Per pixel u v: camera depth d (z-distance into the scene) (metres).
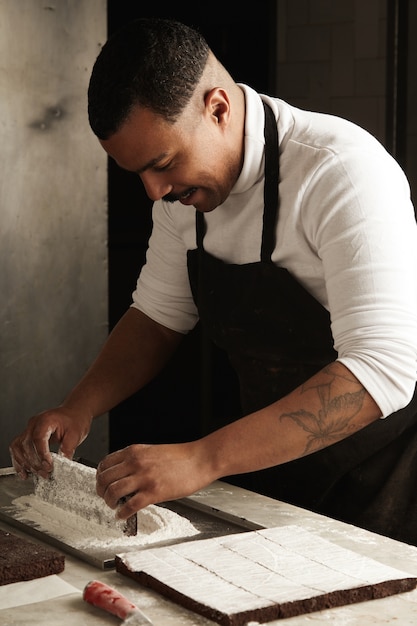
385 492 2.09
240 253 1.98
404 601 1.44
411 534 2.11
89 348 2.88
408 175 3.96
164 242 2.20
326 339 1.95
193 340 4.94
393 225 1.73
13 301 2.72
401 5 3.85
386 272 1.70
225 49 4.38
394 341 1.68
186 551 1.58
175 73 1.65
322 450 2.06
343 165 1.77
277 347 2.02
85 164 2.81
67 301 2.82
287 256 1.90
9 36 2.63
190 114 1.68
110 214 4.64
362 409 1.69
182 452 1.68
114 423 5.00
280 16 4.11
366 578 1.46
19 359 2.75
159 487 1.64
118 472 1.67
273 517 1.84
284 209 1.86
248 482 4.18
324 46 4.04
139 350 2.22
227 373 4.55
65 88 2.75
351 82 4.00
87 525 1.81
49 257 2.77
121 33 1.69
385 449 2.09
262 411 1.71
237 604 1.37
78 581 1.54
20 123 2.68
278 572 1.49
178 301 2.24
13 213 2.70
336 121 1.89
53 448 2.59
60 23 2.72
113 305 4.68
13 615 1.39
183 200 1.81
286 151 1.85
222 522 1.81
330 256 1.75
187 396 4.99
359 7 3.92
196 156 1.72
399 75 3.90
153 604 1.43
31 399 2.79
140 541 1.71
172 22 1.71
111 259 4.64
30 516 1.88
